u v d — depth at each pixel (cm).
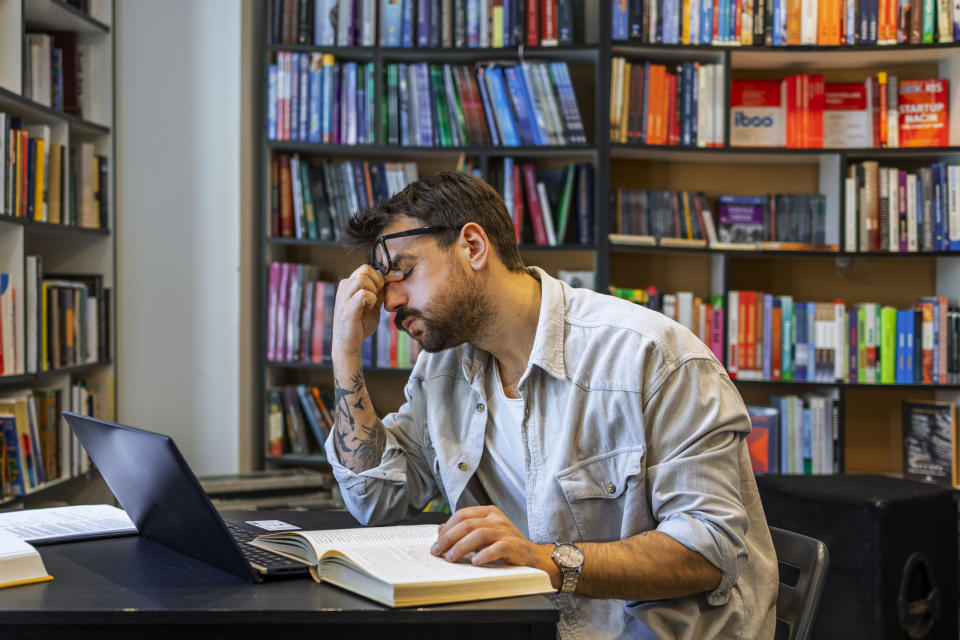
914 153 329
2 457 258
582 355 129
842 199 331
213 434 328
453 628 91
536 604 92
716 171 361
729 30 329
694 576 113
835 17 328
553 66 327
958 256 325
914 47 324
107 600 94
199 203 328
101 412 321
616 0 326
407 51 328
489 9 328
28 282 269
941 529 211
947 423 325
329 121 330
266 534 134
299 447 337
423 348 134
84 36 323
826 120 339
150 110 328
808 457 331
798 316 330
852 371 329
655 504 120
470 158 340
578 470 127
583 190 333
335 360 144
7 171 256
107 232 321
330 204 335
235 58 327
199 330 328
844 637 205
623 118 328
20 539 118
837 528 208
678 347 125
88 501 314
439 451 143
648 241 327
